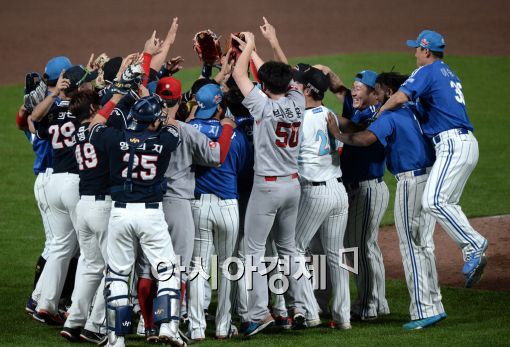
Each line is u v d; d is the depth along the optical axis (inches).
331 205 1125.1
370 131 1110.4
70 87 1156.5
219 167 1074.1
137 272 1067.9
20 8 3826.3
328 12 3750.0
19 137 2341.3
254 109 1050.7
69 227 1157.7
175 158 1043.3
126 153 988.6
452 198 1117.7
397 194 1141.7
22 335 1114.1
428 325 1120.2
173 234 1052.5
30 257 1539.1
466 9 3752.5
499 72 2962.6
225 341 1072.8
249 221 1086.4
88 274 1082.7
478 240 1098.1
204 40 1184.2
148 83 1154.0
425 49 1133.7
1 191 1941.4
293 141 1065.5
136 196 995.9
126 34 3412.9
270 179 1069.1
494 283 1358.3
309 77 1125.7
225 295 1094.4
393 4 3865.7
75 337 1079.6
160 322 1002.1
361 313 1207.6
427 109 1128.2
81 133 1067.9
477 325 1122.0
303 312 1117.7
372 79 1208.8
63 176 1135.0
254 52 1157.1
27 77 1192.2
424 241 1137.4
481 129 2399.1
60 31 3464.6
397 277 1419.8
